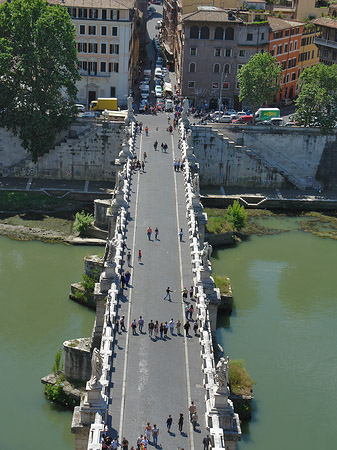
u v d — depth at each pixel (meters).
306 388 117.56
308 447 106.25
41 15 182.12
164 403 87.88
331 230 178.25
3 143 193.25
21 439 105.19
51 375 114.62
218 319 135.38
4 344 124.88
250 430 108.62
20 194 179.50
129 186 148.38
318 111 198.62
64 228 169.75
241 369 116.44
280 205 189.62
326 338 131.25
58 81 186.38
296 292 147.50
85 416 83.00
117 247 118.12
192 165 160.50
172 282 114.38
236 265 158.12
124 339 99.44
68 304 137.88
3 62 179.88
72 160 193.50
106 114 195.00
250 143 198.12
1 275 147.50
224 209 186.25
